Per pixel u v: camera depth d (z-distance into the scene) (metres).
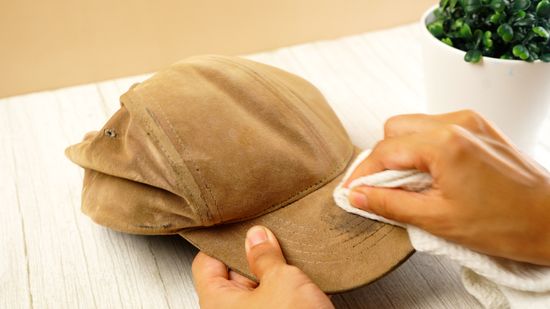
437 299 0.61
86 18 0.96
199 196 0.59
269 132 0.63
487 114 0.71
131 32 1.01
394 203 0.57
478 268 0.56
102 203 0.64
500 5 0.67
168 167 0.59
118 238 0.68
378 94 0.86
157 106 0.61
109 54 1.02
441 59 0.70
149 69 1.06
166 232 0.62
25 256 0.66
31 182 0.74
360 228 0.60
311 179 0.63
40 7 0.94
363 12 1.10
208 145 0.60
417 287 0.63
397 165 0.58
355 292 0.62
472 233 0.56
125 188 0.62
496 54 0.70
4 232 0.68
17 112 0.85
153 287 0.63
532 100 0.69
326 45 0.99
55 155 0.78
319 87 0.88
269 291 0.55
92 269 0.65
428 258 0.65
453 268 0.64
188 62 0.67
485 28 0.70
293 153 0.62
